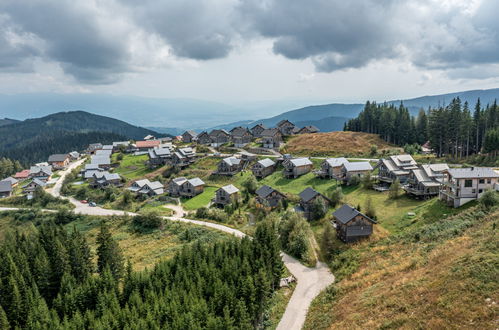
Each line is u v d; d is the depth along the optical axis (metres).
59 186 150.50
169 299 42.03
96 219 102.38
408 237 57.47
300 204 85.62
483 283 32.12
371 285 45.50
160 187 123.50
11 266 48.94
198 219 90.12
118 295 46.53
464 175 65.00
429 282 37.25
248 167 130.75
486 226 47.44
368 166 98.75
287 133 187.38
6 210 119.94
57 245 54.56
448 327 28.86
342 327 36.94
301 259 63.12
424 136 149.50
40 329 37.81
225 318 38.03
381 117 165.25
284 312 47.00
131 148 196.25
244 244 53.78
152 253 72.50
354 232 63.66
